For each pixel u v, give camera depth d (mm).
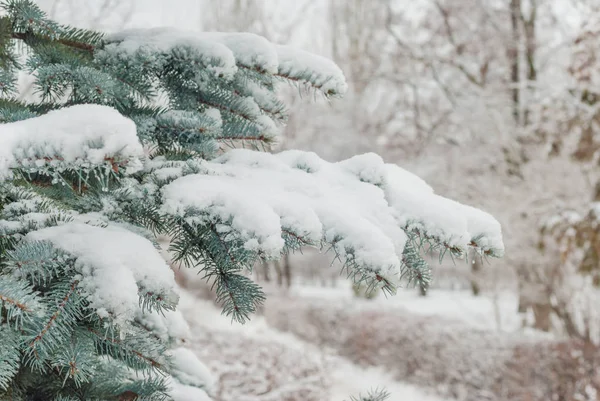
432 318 9258
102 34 1510
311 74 1447
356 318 9016
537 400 6000
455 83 10594
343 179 1325
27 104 1437
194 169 1218
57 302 983
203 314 9203
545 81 9531
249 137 1512
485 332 8289
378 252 1029
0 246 1144
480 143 9234
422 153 10141
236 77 1503
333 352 7723
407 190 1295
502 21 10164
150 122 1359
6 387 1177
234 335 7469
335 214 1107
